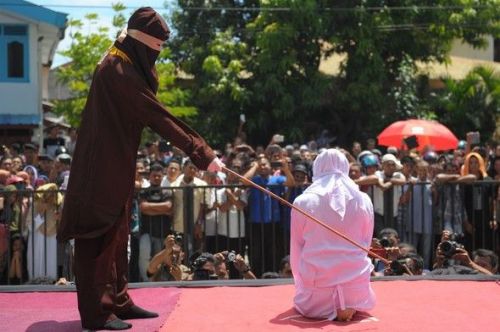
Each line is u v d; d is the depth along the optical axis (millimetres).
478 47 24453
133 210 8836
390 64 23875
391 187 9367
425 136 16188
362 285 5121
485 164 11555
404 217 9500
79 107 20406
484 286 6195
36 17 21406
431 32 23641
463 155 13742
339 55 23922
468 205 9430
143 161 11664
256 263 9320
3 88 21734
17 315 5359
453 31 23609
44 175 12414
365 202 5305
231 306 5496
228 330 4797
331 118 23703
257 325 4934
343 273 5094
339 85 23172
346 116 23547
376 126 23062
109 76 4621
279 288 6188
